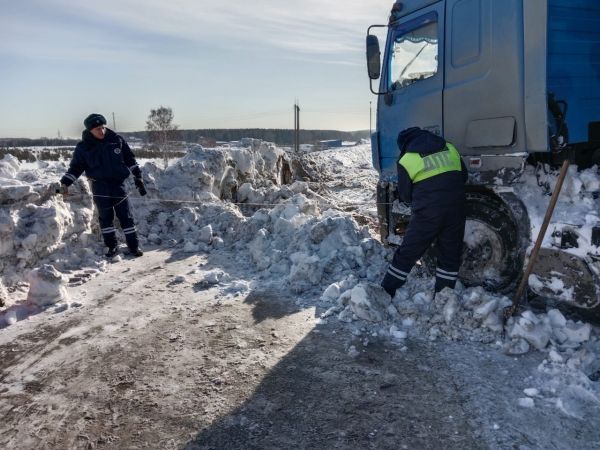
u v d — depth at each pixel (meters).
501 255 4.19
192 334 4.02
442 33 4.35
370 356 3.54
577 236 3.44
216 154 9.12
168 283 5.26
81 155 5.86
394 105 4.95
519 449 2.51
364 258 5.22
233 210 7.61
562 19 3.68
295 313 4.36
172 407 3.03
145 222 7.43
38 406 3.09
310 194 11.05
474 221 4.33
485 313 3.70
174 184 8.32
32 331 4.16
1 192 5.36
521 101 3.79
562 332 3.61
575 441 2.55
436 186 3.93
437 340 3.75
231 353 3.67
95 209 6.71
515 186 3.97
